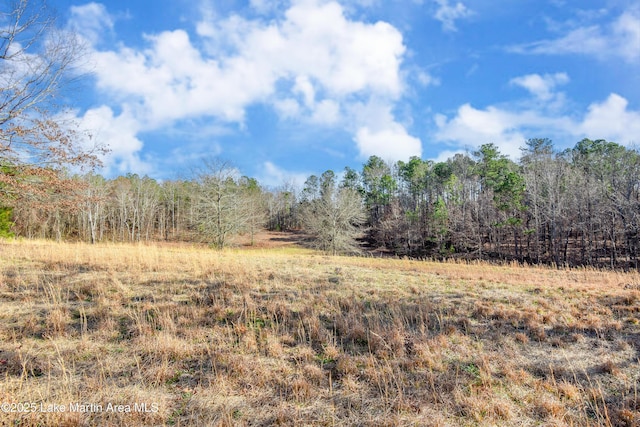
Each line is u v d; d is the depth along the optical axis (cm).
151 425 347
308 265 1252
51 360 464
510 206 3716
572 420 378
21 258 1074
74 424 344
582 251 3241
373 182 5641
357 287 877
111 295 719
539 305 768
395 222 4503
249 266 1079
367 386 437
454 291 878
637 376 472
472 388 433
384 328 592
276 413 376
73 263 1000
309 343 550
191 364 477
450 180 4481
